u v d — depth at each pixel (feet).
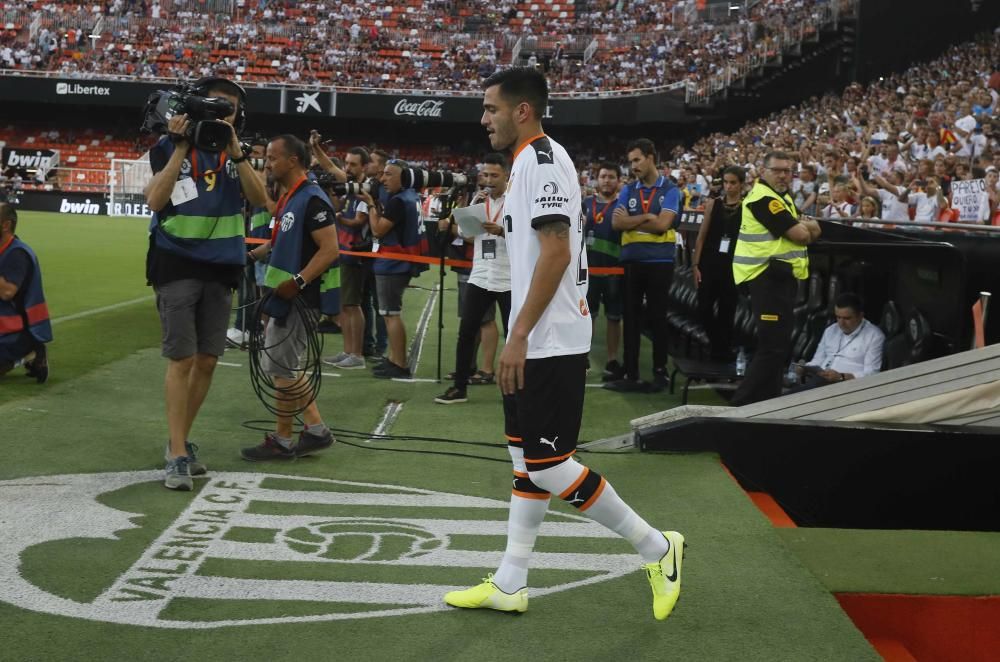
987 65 55.83
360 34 123.34
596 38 114.83
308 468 15.69
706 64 101.09
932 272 19.26
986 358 16.07
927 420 15.84
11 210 20.61
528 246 9.62
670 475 15.23
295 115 124.36
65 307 35.45
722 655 9.39
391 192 23.53
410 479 15.25
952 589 11.20
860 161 44.50
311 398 16.12
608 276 25.16
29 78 117.29
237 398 20.97
